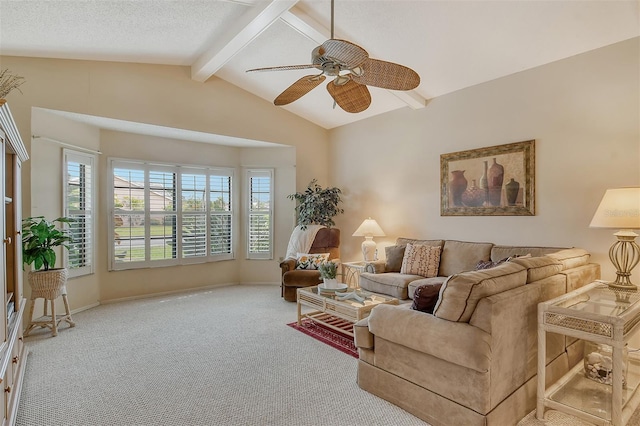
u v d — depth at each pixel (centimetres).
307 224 574
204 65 447
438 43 365
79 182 445
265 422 210
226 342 339
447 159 458
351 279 606
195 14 350
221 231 603
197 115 501
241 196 626
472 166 430
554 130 363
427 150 486
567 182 355
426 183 488
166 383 257
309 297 369
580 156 346
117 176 496
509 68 388
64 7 304
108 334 360
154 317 418
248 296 525
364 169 581
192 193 570
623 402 213
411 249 445
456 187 448
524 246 383
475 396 186
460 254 415
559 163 360
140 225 517
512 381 203
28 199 374
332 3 271
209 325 389
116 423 209
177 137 540
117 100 435
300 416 216
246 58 458
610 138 327
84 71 413
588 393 235
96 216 472
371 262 466
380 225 555
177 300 500
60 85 397
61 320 370
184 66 488
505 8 303
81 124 447
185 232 562
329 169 649
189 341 341
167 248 543
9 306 232
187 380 262
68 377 266
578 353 279
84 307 451
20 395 235
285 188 618
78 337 351
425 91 465
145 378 265
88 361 295
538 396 215
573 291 251
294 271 488
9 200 221
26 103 376
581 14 297
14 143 222
